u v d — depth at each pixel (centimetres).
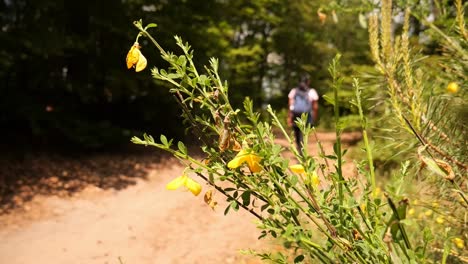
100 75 904
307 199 123
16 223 517
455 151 146
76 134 820
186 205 593
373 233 114
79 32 895
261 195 124
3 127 834
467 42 167
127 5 919
